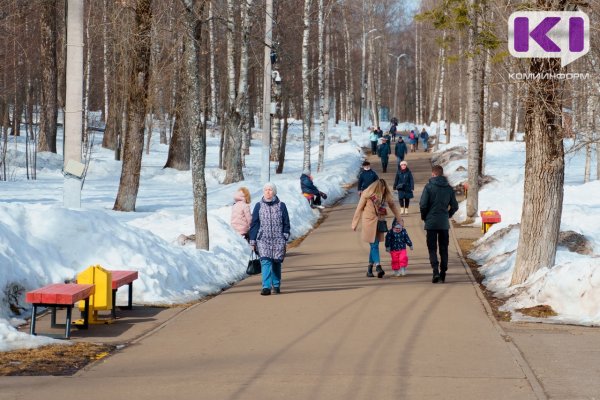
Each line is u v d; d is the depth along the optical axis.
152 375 10.22
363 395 9.17
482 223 29.25
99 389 9.49
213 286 18.52
